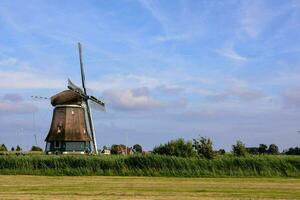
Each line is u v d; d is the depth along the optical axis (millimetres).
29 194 24781
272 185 31266
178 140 49719
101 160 43438
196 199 23016
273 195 24906
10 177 38844
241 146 48406
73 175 41938
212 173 40906
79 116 61375
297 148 64438
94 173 42281
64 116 60531
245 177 39562
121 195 24500
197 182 33719
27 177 38844
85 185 30953
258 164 41656
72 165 43594
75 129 60375
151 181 34750
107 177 39031
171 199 22969
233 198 23531
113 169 42812
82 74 64250
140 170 42094
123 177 39031
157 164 42406
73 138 59812
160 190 27281
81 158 43719
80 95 61844
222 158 42844
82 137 60438
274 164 41625
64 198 23000
